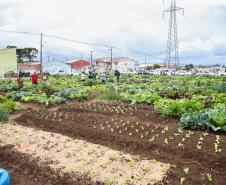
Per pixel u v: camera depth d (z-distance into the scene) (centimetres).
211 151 949
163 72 8669
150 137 1141
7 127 1361
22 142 1126
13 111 1953
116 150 1041
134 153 1031
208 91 2608
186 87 3161
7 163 1009
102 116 1606
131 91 2747
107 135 1212
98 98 2536
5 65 7856
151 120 1505
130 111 1750
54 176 878
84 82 4234
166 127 1258
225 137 1095
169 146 1023
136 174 806
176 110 1501
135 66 13500
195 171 828
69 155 968
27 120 1642
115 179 798
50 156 977
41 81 4381
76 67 11988
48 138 1147
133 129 1262
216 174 820
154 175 796
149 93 2381
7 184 532
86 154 957
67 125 1438
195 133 1149
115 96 2416
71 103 2342
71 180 841
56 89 3238
